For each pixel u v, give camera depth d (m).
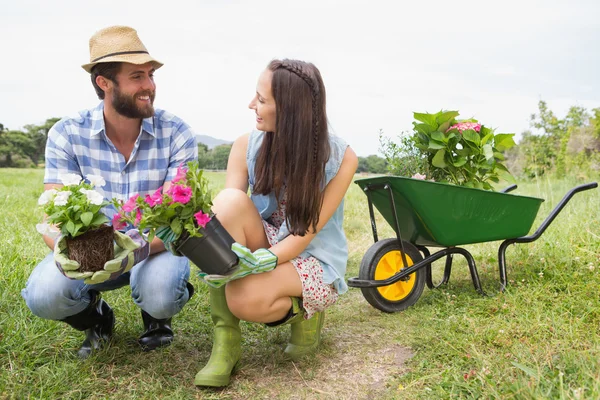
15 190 8.99
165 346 2.66
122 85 2.32
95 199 2.07
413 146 3.78
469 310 3.03
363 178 3.27
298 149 2.19
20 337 2.56
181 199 1.92
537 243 4.13
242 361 2.58
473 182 3.76
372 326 3.06
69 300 2.36
